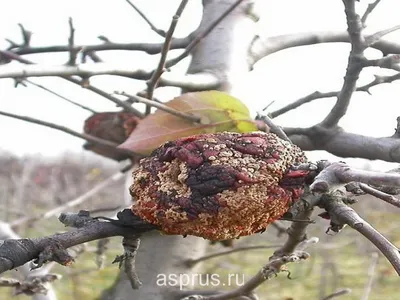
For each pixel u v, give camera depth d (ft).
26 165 19.06
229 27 6.32
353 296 17.46
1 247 2.92
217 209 3.10
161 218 3.17
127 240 3.27
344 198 3.37
